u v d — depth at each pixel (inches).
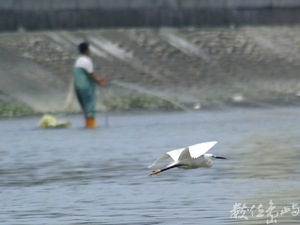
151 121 4697.3
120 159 3073.3
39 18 7052.2
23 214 2086.6
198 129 4173.2
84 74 4239.7
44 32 6697.8
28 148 3511.3
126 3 7209.6
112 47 6579.7
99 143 3612.2
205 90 6028.5
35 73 5974.4
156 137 3814.0
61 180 2618.1
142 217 2003.0
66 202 2230.6
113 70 6205.7
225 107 5531.5
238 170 2728.8
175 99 5743.1
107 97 5644.7
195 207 2103.8
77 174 2736.2
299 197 2201.0
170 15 7268.7
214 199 2207.2
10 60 6122.1
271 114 4977.9
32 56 6220.5
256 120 4626.0
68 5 7096.5
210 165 1776.6
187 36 6934.1
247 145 3442.4
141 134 3961.6
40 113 5378.9
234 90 6072.8
